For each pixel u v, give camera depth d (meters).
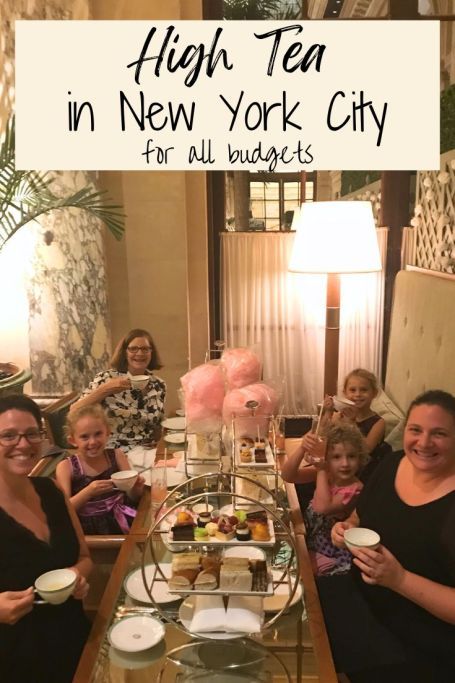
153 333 3.88
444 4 2.99
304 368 3.45
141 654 1.26
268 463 1.76
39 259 3.18
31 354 3.15
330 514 1.90
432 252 2.96
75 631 1.47
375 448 2.37
